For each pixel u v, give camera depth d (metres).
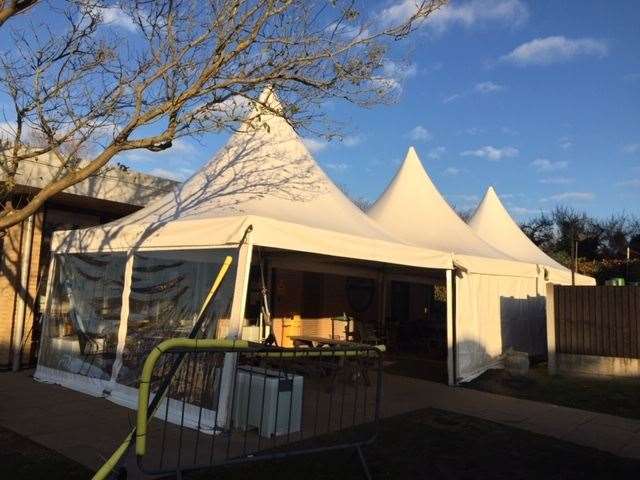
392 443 6.27
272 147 9.44
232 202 7.93
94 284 8.73
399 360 12.74
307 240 6.98
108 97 6.33
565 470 5.62
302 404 7.23
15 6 5.34
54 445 5.79
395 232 11.87
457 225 12.61
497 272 11.09
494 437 6.69
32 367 10.33
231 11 5.89
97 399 7.81
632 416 7.88
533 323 13.27
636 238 33.19
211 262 7.12
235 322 6.26
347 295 15.50
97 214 11.73
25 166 9.12
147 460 5.36
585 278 15.81
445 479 5.26
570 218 33.44
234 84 6.11
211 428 6.26
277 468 5.30
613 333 10.50
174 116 5.78
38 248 10.52
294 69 6.25
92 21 6.39
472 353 10.41
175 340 3.92
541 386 9.81
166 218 7.89
